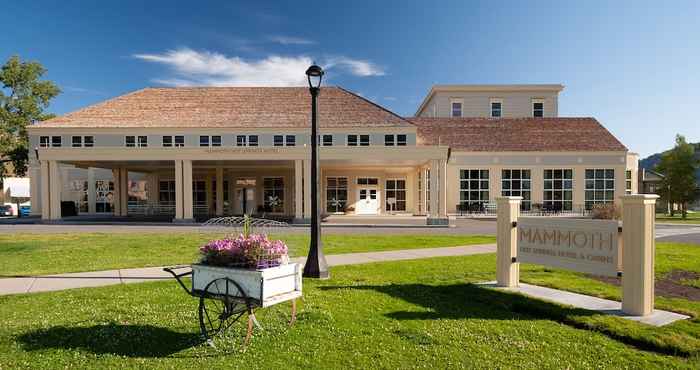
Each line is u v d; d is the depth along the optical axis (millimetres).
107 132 33812
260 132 33906
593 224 7340
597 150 38219
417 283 9117
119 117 34812
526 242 8523
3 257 12758
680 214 47531
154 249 14430
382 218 34000
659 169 42625
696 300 7738
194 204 41625
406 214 39219
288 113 35156
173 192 42125
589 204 38250
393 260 12297
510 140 40188
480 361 5008
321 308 7129
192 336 5840
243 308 5801
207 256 5699
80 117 34750
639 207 6648
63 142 33844
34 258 12555
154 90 37562
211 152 28500
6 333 5832
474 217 35312
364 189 39750
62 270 10586
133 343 5562
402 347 5422
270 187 40250
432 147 27844
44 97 53312
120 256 12898
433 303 7508
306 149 28375
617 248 7004
